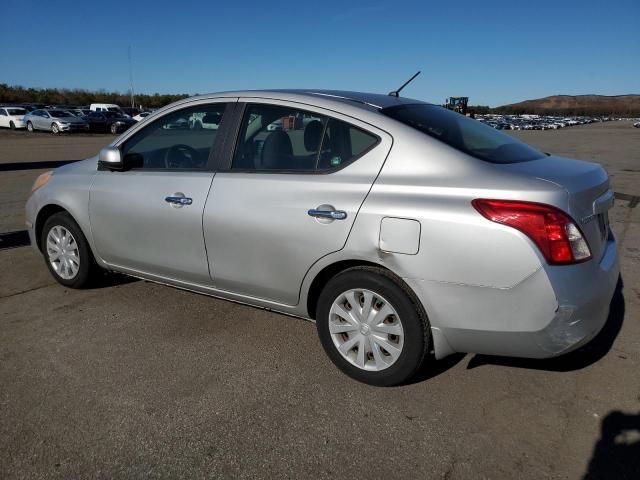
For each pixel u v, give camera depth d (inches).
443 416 108.3
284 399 114.7
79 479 91.5
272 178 126.5
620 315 156.6
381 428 104.7
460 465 94.3
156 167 151.3
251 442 100.7
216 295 142.9
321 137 123.6
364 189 113.4
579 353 133.3
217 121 140.6
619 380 120.6
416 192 108.0
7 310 162.2
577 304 99.5
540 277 97.7
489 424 105.7
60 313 159.6
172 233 142.6
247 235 128.2
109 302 168.1
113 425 105.7
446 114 137.3
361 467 94.0
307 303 125.6
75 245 171.0
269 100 133.8
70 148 818.2
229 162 135.9
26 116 1375.5
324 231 116.4
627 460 95.0
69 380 122.1
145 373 125.3
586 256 101.6
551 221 97.7
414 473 92.4
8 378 123.0
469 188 103.9
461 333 106.6
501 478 91.1
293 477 91.7
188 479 91.4
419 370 115.3
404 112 125.3
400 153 113.3
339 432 103.5
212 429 104.5
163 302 168.2
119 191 153.3
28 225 183.0
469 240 101.4
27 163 583.2
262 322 153.8
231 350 136.8
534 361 129.4
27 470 93.4
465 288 103.1
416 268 106.5
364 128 118.6
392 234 108.3
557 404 112.0
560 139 1311.5
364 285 114.4
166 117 151.3
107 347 138.2
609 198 116.1
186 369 127.1
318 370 126.8
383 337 115.2
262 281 129.3
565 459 95.5
